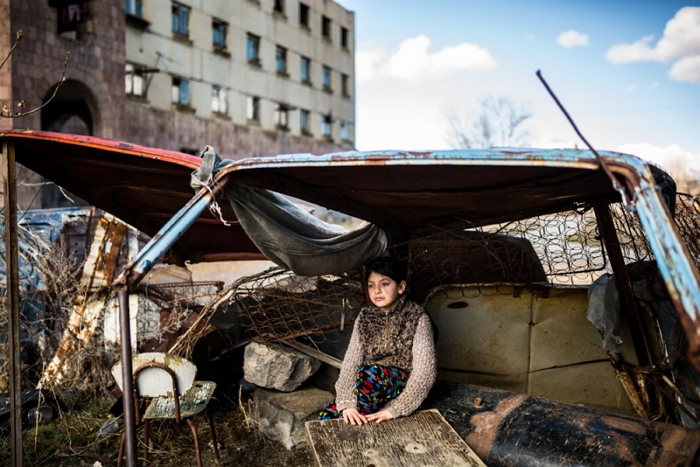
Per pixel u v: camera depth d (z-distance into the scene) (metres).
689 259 1.32
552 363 3.59
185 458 3.15
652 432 2.27
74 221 4.89
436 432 2.41
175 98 22.59
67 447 3.18
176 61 22.09
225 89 24.86
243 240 4.14
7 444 3.23
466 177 2.19
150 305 4.27
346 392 2.76
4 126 12.12
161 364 2.62
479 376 3.67
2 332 3.88
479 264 3.55
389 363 2.81
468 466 2.10
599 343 3.54
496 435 2.41
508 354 3.63
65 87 15.03
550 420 2.44
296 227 2.83
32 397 3.62
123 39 16.03
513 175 2.12
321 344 3.67
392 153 1.82
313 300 3.45
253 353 3.49
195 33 23.02
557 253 3.40
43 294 4.18
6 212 2.83
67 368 3.92
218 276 8.81
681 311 1.28
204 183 2.19
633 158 1.46
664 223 1.37
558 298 3.54
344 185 2.53
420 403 2.60
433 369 2.66
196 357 3.53
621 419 2.41
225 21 24.62
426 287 3.65
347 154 1.90
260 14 26.78
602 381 3.55
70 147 2.83
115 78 15.79
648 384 3.06
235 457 3.17
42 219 4.80
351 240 3.12
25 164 3.09
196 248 4.29
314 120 31.14
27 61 12.80
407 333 2.80
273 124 27.95
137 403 2.67
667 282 1.32
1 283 4.02
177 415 2.66
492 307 3.64
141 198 3.50
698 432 2.21
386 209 3.02
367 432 2.42
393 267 2.83
